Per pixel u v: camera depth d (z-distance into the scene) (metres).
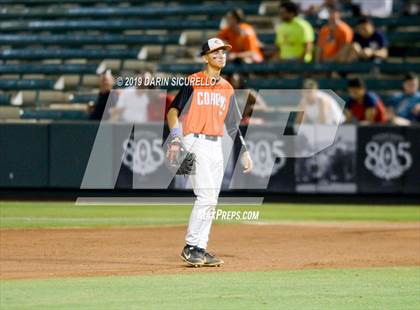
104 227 35.69
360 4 67.00
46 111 53.16
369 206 46.00
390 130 46.03
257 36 62.06
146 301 19.56
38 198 47.75
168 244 30.27
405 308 19.11
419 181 45.94
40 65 60.16
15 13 69.12
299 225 36.88
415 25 61.81
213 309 18.72
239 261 26.34
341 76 55.94
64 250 28.52
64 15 68.38
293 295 20.56
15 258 26.70
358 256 27.59
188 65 57.84
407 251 28.83
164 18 66.75
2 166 47.28
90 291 20.81
